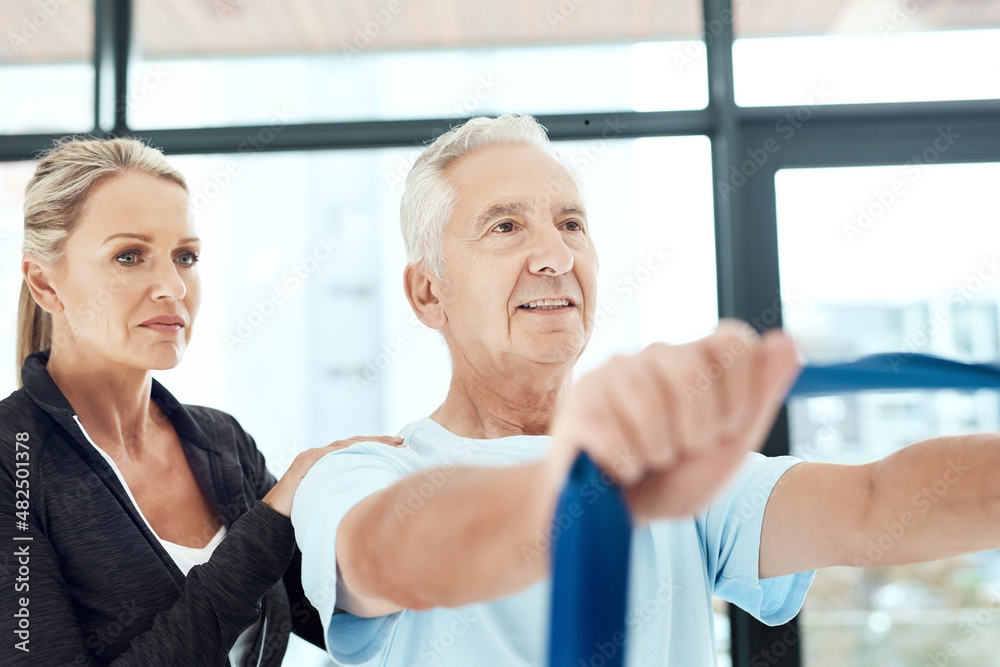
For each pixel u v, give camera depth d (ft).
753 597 2.97
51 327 3.93
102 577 3.41
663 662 2.73
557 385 3.25
